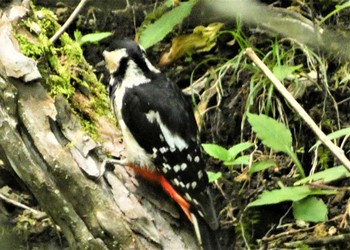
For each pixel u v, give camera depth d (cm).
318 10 998
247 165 916
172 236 712
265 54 980
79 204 695
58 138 697
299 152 917
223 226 880
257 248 860
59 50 774
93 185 695
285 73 926
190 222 732
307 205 805
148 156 732
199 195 723
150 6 1048
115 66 755
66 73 746
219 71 981
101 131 755
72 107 739
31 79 687
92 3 1055
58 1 1062
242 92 962
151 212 717
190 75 1014
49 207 709
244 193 897
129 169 745
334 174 785
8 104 684
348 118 936
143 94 738
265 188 895
